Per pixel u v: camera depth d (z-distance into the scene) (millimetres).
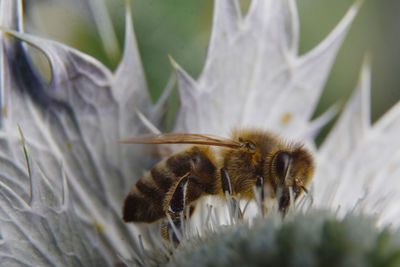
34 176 79
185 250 80
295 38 90
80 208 84
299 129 92
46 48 81
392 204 90
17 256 80
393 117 92
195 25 91
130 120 86
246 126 86
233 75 89
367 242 74
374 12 107
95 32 87
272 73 90
